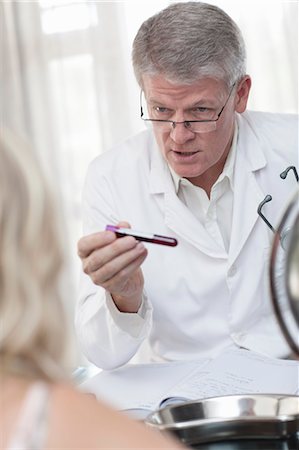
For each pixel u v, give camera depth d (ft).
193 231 6.41
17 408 2.40
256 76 10.16
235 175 6.51
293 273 2.80
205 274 6.38
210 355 6.39
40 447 2.33
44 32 11.12
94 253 5.39
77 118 11.16
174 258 6.45
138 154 6.84
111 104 10.93
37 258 2.53
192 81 5.82
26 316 2.49
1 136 2.58
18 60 11.23
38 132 11.28
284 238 5.97
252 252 6.44
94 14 10.87
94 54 10.94
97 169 6.90
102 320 5.93
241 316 6.36
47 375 2.54
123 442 2.35
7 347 2.49
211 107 5.94
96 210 6.75
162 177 6.59
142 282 5.82
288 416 3.77
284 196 6.59
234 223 6.42
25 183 2.53
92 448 2.34
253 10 10.12
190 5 6.05
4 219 2.49
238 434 3.80
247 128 6.78
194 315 6.42
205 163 6.10
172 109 5.95
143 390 5.40
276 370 5.39
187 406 4.09
